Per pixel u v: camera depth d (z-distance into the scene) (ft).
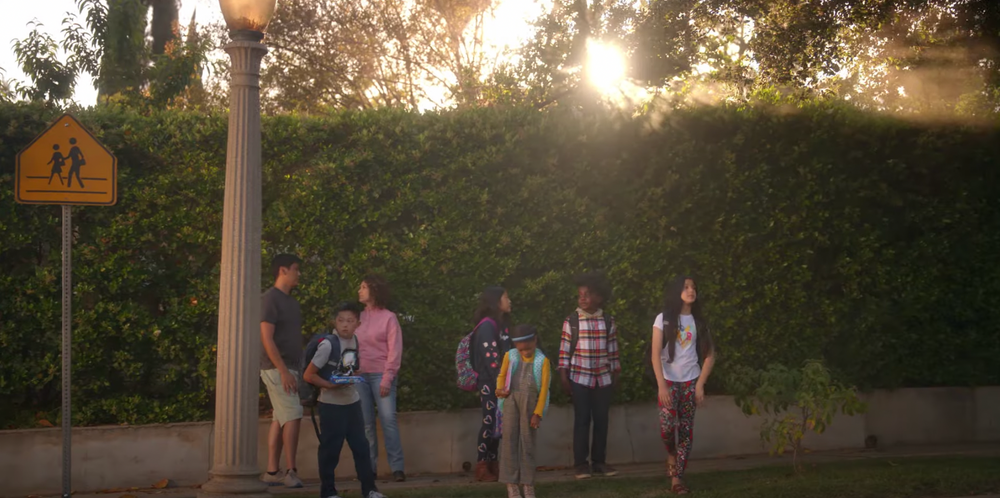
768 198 33.50
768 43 43.06
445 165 30.94
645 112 32.99
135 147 28.71
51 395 28.68
